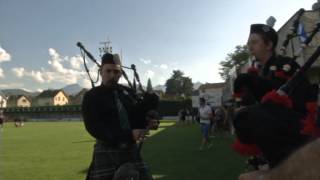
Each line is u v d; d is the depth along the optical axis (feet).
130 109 12.25
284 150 4.08
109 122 11.94
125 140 11.86
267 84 6.86
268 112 4.53
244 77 6.98
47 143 65.57
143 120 12.39
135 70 13.08
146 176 12.48
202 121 50.14
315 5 7.74
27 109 294.66
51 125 161.89
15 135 91.97
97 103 11.97
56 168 35.50
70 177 30.50
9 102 453.58
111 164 11.95
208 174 30.17
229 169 32.24
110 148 12.03
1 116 123.13
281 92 4.86
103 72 12.39
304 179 3.15
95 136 11.85
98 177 11.95
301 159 3.21
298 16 8.89
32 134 95.04
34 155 47.03
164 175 29.99
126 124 12.03
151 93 12.52
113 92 12.28
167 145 56.59
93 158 12.44
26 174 32.37
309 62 5.17
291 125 4.26
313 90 5.89
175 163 36.73
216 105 102.99
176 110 228.43
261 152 4.66
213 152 45.60
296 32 8.72
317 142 3.24
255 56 8.54
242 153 4.85
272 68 7.63
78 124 168.55
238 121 4.70
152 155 43.88
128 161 12.05
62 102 465.88
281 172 3.37
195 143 59.26
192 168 33.32
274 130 4.28
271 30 8.38
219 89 104.01
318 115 4.32
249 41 8.57
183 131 94.12
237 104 7.07
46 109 289.94
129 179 11.43
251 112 4.63
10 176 31.53
